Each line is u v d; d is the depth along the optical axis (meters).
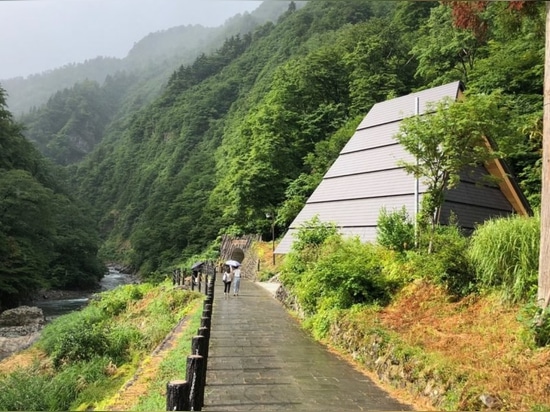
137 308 22.33
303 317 13.07
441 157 11.45
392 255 11.28
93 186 112.44
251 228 41.62
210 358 8.52
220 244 44.28
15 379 10.30
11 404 9.22
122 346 13.23
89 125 172.38
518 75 25.95
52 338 16.95
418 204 14.78
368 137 21.12
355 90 47.25
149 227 63.34
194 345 5.79
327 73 50.59
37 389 9.67
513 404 4.99
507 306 7.71
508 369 5.77
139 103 189.25
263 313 14.63
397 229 11.99
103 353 12.52
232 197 42.97
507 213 17.34
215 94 101.62
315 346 9.67
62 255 48.66
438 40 37.34
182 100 112.88
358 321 8.98
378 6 83.06
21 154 51.34
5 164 45.62
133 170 105.69
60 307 36.19
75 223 55.91
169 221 59.72
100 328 14.78
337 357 8.66
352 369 7.79
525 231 8.07
